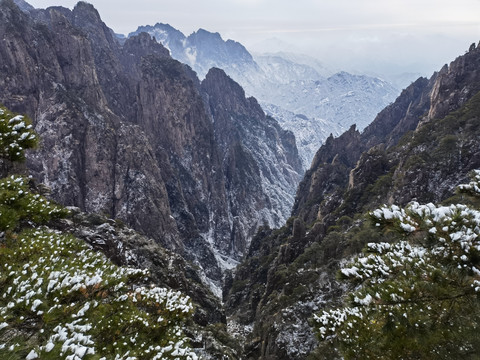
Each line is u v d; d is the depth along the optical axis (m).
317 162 188.88
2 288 6.70
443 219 5.83
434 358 5.91
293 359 42.91
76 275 8.13
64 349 5.32
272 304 63.66
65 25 158.38
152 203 148.12
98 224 47.06
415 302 6.18
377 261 7.00
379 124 198.88
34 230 10.52
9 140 8.00
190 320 44.16
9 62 133.50
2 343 5.12
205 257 175.00
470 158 70.38
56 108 141.12
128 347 8.93
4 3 142.50
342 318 7.94
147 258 53.59
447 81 108.19
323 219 96.75
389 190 79.12
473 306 5.68
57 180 132.50
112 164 147.75
